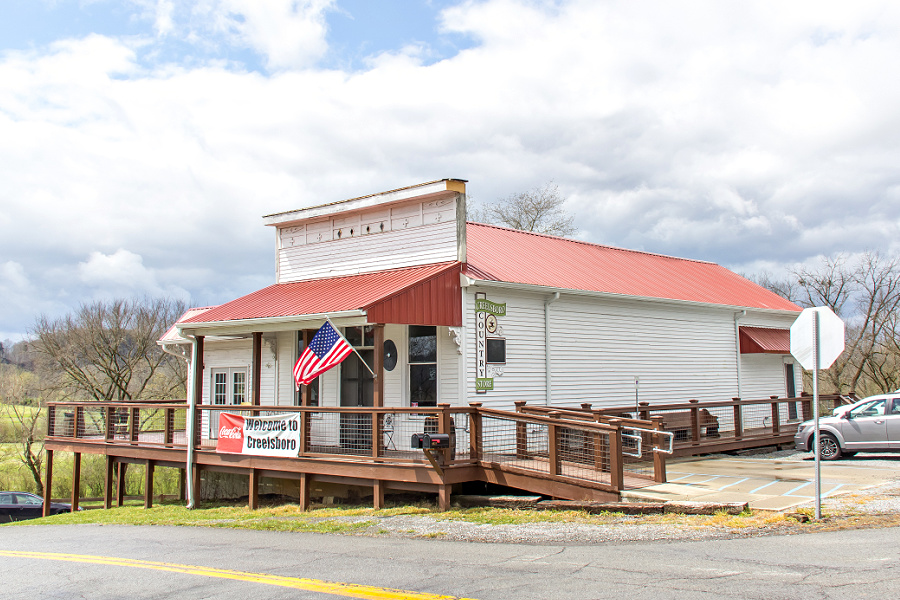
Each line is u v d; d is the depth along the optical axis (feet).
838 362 130.41
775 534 29.58
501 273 55.21
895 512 32.50
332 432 57.98
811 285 137.49
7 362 159.43
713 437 63.62
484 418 48.78
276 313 52.44
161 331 138.92
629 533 31.53
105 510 63.57
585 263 70.49
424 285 49.19
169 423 60.64
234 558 31.17
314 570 27.22
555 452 40.63
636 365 65.62
